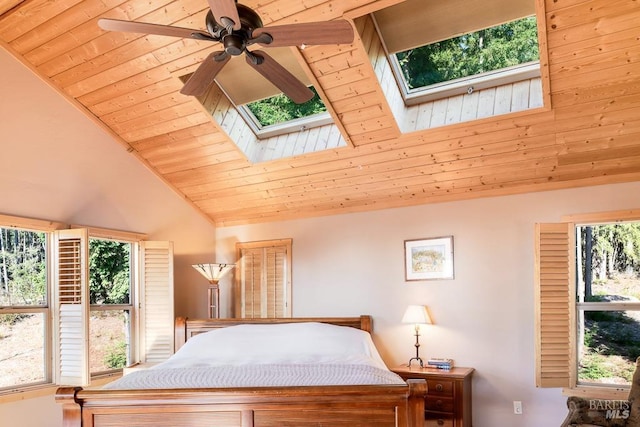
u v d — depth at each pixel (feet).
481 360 14.53
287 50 12.55
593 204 13.37
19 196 13.93
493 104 12.70
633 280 13.61
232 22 7.02
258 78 14.17
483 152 13.52
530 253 14.08
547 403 13.58
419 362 15.35
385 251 16.44
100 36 12.95
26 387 13.82
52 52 13.87
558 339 13.41
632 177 12.94
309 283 17.80
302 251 18.07
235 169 16.80
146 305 17.07
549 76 11.08
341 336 14.99
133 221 17.12
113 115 15.74
